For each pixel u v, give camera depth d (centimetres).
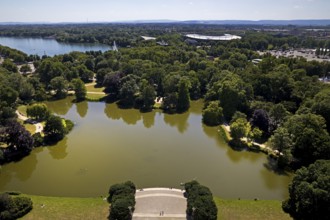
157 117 12975
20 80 14500
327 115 9694
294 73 14400
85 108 14012
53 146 9931
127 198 6244
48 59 19875
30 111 11450
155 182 7838
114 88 15350
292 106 11469
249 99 12519
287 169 8512
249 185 7806
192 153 9569
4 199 6044
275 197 7319
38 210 6381
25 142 9100
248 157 9312
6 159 8856
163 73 15950
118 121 12450
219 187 7694
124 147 9931
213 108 11825
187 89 13662
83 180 7944
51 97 15288
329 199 5734
